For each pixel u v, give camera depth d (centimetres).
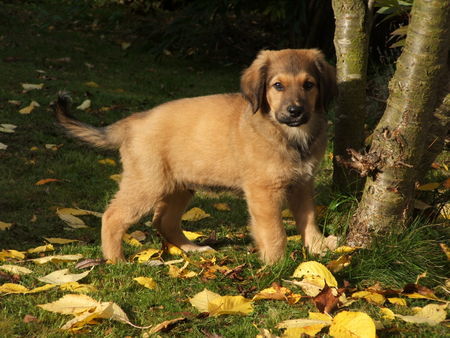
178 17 1177
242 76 482
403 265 434
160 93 1009
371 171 440
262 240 470
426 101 412
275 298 399
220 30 1280
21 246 509
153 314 385
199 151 488
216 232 565
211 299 389
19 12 1450
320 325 355
